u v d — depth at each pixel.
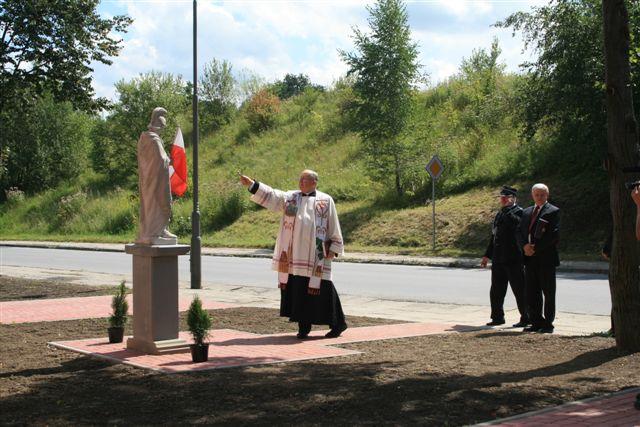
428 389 6.70
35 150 54.50
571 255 23.89
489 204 29.05
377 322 11.84
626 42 8.80
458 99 42.28
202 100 54.19
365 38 33.59
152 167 8.74
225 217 38.25
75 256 30.69
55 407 6.16
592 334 10.22
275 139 48.31
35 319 11.80
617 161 8.71
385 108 33.47
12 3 16.62
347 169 39.53
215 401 6.32
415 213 30.56
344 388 6.77
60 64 17.30
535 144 31.42
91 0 17.56
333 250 10.08
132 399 6.42
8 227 48.59
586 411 5.93
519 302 11.12
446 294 16.36
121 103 50.31
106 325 11.10
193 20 18.48
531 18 25.69
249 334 10.42
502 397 6.39
